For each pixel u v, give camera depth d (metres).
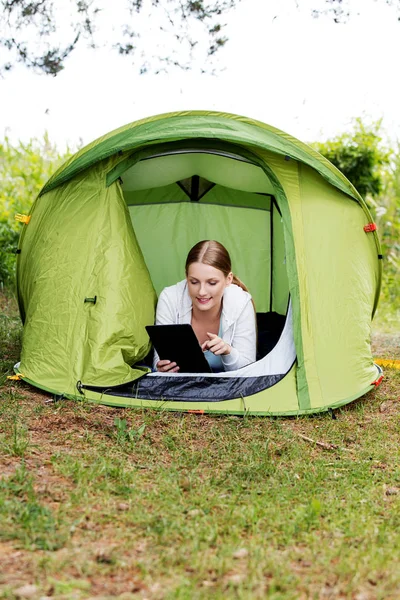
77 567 2.46
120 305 4.80
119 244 4.96
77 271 4.89
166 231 6.61
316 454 3.94
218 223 6.64
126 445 3.86
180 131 4.85
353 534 2.86
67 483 3.25
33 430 3.99
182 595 2.29
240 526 2.91
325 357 4.73
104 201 5.02
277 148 4.85
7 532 2.67
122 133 5.06
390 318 9.53
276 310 6.70
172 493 3.22
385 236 10.84
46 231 5.20
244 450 3.90
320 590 2.40
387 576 2.49
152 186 5.80
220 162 5.41
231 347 4.79
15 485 3.09
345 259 4.98
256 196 6.61
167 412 4.41
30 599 2.24
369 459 3.88
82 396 4.51
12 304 8.63
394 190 11.16
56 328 4.82
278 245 6.60
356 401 4.95
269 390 4.61
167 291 5.09
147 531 2.80
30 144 11.44
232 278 5.09
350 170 11.02
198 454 3.79
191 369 4.74
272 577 2.48
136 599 2.29
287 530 2.86
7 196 10.36
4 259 9.49
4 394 4.56
